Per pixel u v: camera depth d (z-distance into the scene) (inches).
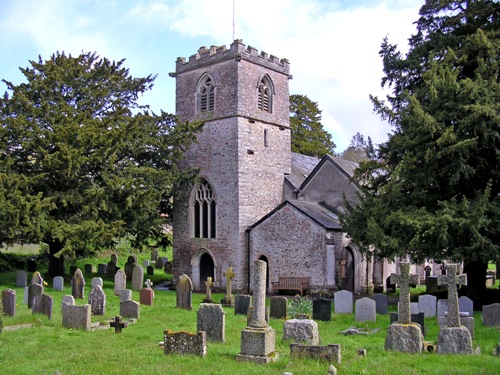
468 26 1059.9
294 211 1291.8
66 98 1355.8
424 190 962.1
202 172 1467.8
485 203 833.5
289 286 1248.2
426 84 984.3
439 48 1058.1
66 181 1217.4
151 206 1283.2
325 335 701.3
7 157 1163.3
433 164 924.0
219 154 1437.0
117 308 912.9
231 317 855.7
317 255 1243.2
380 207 952.3
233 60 1421.0
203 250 1450.5
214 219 1446.9
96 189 1187.3
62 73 1337.4
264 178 1466.5
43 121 1280.8
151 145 1376.7
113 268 1518.2
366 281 1321.4
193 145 1496.1
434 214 910.4
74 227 1131.3
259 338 525.0
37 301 783.1
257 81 1470.2
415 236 861.2
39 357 536.7
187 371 477.7
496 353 550.9
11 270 1509.6
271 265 1325.0
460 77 1055.6
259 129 1465.3
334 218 1346.0
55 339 629.6
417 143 946.1
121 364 503.8
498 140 912.9
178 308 942.4
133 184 1251.8
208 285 1055.6
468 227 839.1
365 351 549.0
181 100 1539.1
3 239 1152.2
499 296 1067.3
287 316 854.5
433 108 957.8
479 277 1024.9
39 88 1291.8
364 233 1000.2
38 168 1234.6
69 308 711.1
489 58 965.8
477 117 881.5
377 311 900.0
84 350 571.2
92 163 1232.8
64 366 497.4
